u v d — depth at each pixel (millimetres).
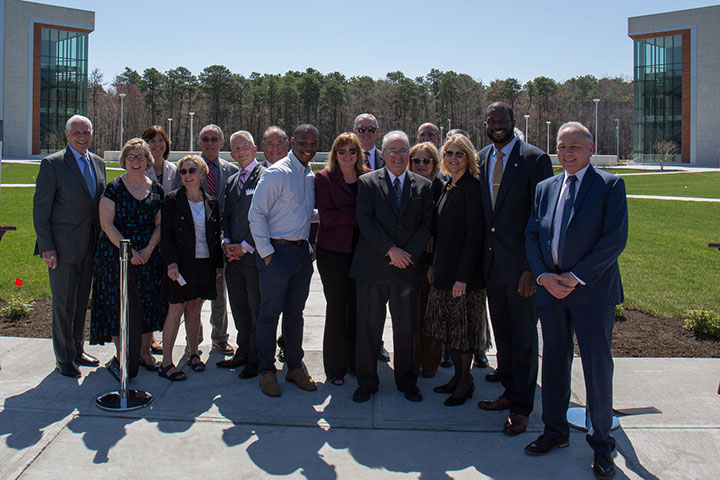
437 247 4223
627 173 47969
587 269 3188
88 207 4605
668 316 6555
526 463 3330
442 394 4371
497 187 3982
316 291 8062
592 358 3254
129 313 4395
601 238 3215
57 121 61438
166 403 4059
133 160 4508
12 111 58219
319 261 4570
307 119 94000
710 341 5598
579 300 3271
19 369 4617
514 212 3889
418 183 4246
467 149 4043
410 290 4215
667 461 3350
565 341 3426
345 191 4457
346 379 4684
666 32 60438
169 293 4531
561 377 3447
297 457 3338
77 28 60688
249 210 4574
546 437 3475
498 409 4051
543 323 3463
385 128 94688
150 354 4828
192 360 4785
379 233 4066
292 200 4344
